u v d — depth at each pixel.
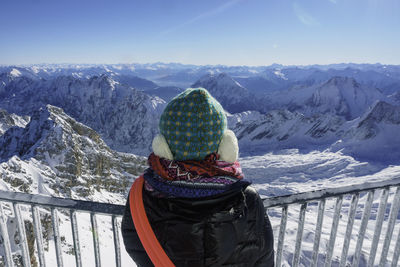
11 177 63.06
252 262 1.83
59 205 2.79
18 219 3.00
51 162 93.62
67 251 25.73
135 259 1.93
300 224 3.01
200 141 1.72
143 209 1.79
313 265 3.14
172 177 1.70
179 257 1.68
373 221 83.25
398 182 3.17
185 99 1.77
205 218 1.65
